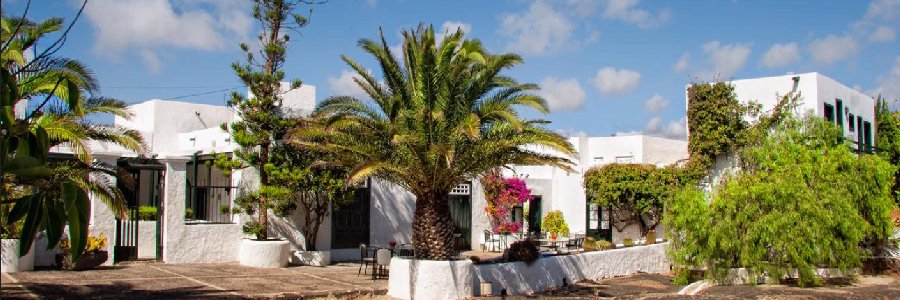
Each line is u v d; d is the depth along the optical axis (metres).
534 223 27.70
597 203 25.92
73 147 12.06
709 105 25.55
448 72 13.98
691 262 18.25
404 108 14.15
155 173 20.47
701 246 17.98
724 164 25.61
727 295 15.95
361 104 14.41
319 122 14.92
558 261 17.41
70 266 14.72
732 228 17.59
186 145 23.53
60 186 6.54
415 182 14.16
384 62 14.00
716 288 17.38
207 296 12.27
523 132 14.17
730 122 25.31
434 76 13.88
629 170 25.38
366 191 20.81
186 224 17.31
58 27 10.70
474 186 24.44
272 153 17.59
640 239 25.66
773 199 17.44
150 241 18.38
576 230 27.70
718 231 17.59
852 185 19.36
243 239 17.83
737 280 18.44
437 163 13.50
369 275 16.52
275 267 17.33
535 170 29.11
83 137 11.77
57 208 6.43
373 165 13.31
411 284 13.84
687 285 18.08
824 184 18.61
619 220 26.58
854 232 18.22
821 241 17.67
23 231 6.30
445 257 14.27
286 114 18.72
